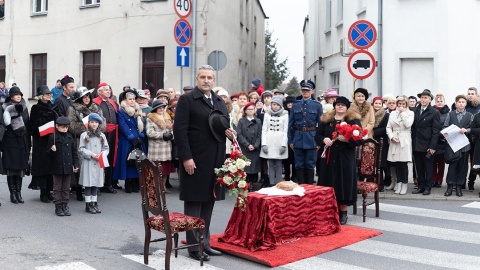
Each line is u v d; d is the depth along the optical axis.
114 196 11.87
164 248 7.75
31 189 12.41
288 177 13.25
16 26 24.19
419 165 12.30
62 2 22.30
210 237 8.21
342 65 20.61
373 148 10.02
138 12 20.08
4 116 10.35
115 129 12.14
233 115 12.98
